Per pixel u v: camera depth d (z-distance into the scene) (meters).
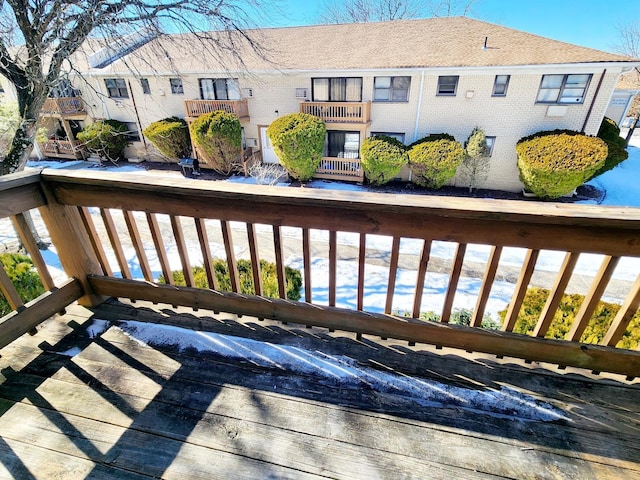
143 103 11.66
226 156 10.23
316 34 11.09
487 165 8.58
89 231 1.74
